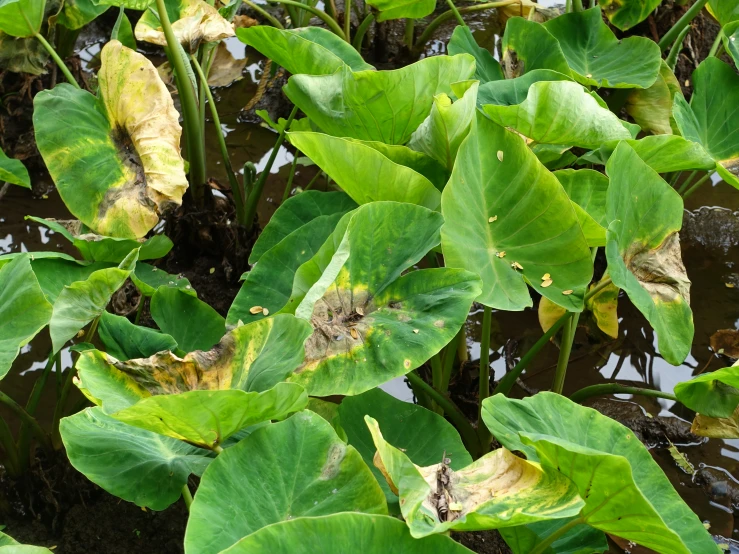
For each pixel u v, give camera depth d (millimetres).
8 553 1545
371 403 1884
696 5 2805
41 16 2365
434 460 1819
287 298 2053
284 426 1614
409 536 1464
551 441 1471
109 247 2146
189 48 2537
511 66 2621
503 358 2555
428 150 2098
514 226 1941
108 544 2018
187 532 1480
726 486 2221
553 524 1772
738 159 2557
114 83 2219
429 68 2109
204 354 1689
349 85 2115
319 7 4152
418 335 1757
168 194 2129
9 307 1751
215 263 2715
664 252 1992
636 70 2707
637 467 1699
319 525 1444
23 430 2049
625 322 2688
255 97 3232
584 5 3545
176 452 1771
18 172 2482
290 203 2311
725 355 2559
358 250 1819
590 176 2162
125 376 1654
